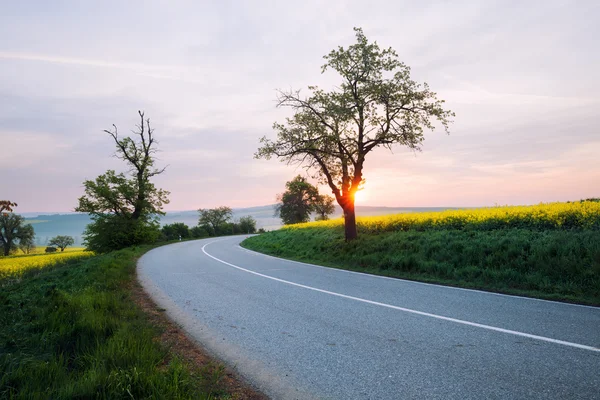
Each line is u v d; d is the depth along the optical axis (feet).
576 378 11.27
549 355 13.29
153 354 12.62
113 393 9.34
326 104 54.03
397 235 51.78
